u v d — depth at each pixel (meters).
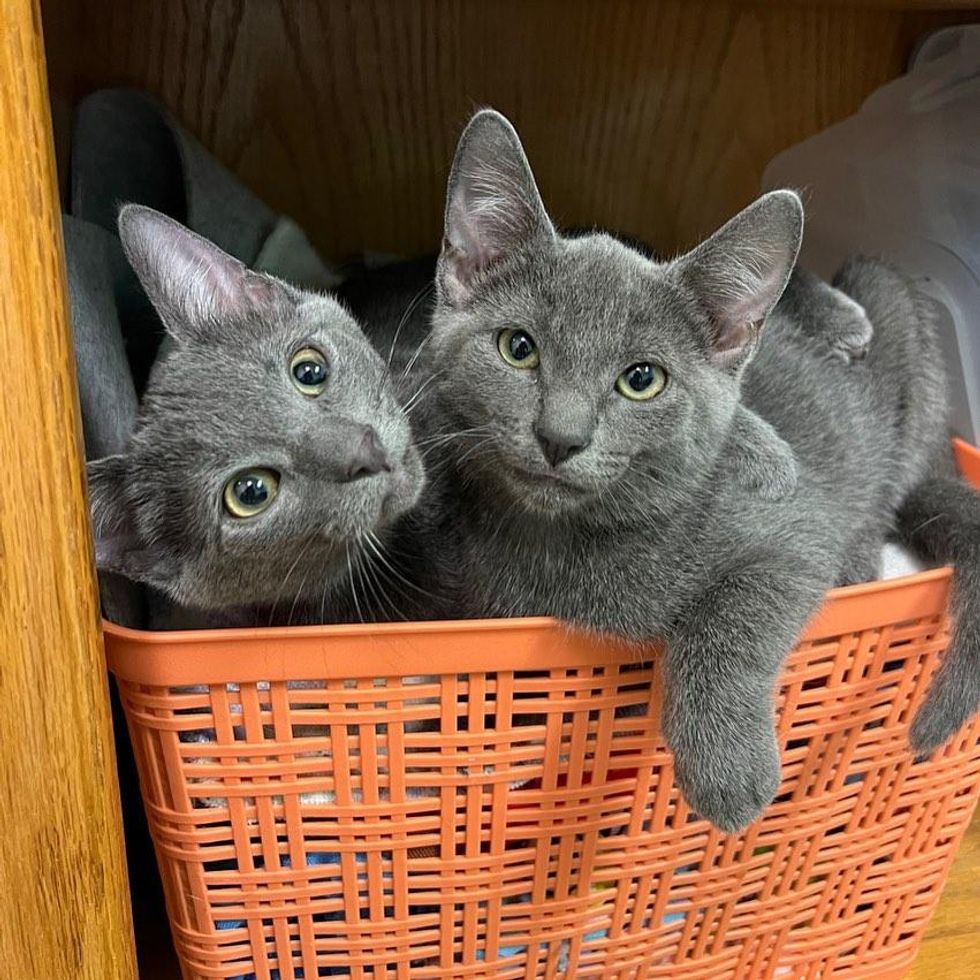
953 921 0.38
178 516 0.27
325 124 0.46
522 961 0.30
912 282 0.42
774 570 0.28
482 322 0.29
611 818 0.28
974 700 0.30
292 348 0.29
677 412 0.28
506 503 0.29
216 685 0.24
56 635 0.21
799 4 0.46
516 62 0.47
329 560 0.28
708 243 0.28
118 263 0.34
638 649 0.28
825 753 0.30
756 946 0.33
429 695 0.25
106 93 0.36
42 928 0.23
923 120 0.43
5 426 0.19
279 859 0.27
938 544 0.36
